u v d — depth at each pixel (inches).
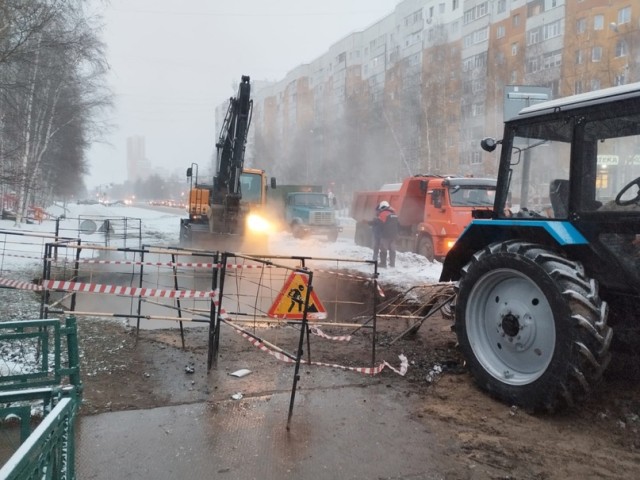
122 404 154.9
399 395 167.2
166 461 123.1
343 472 119.5
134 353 208.2
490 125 1480.1
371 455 127.4
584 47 1267.2
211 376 182.4
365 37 2379.4
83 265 484.4
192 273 394.6
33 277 404.8
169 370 187.8
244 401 159.6
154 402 157.3
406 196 617.6
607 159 147.6
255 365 196.9
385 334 255.3
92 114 1289.4
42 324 124.2
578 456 126.3
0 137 862.5
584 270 145.5
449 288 253.1
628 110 140.0
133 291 205.9
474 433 138.9
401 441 134.8
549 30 1413.6
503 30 1595.7
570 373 134.8
